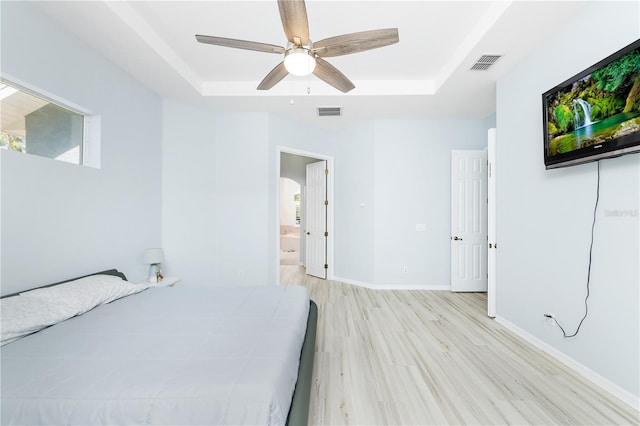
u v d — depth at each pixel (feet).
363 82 11.12
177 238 11.69
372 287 14.01
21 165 6.30
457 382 6.07
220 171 12.93
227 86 11.19
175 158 11.66
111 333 4.91
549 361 6.93
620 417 5.00
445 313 10.39
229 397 3.25
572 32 6.61
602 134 5.48
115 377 3.57
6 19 5.94
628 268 5.34
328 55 6.18
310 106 12.27
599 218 5.91
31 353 4.19
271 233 12.96
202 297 7.13
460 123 13.87
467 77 9.56
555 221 7.10
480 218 13.44
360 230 14.58
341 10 7.14
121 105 9.20
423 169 13.87
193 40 8.55
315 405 5.32
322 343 7.93
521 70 8.43
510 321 8.84
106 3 6.41
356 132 14.71
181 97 11.35
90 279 7.09
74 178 7.54
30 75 6.41
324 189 16.20
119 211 9.16
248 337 4.77
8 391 3.31
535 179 7.82
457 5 6.96
